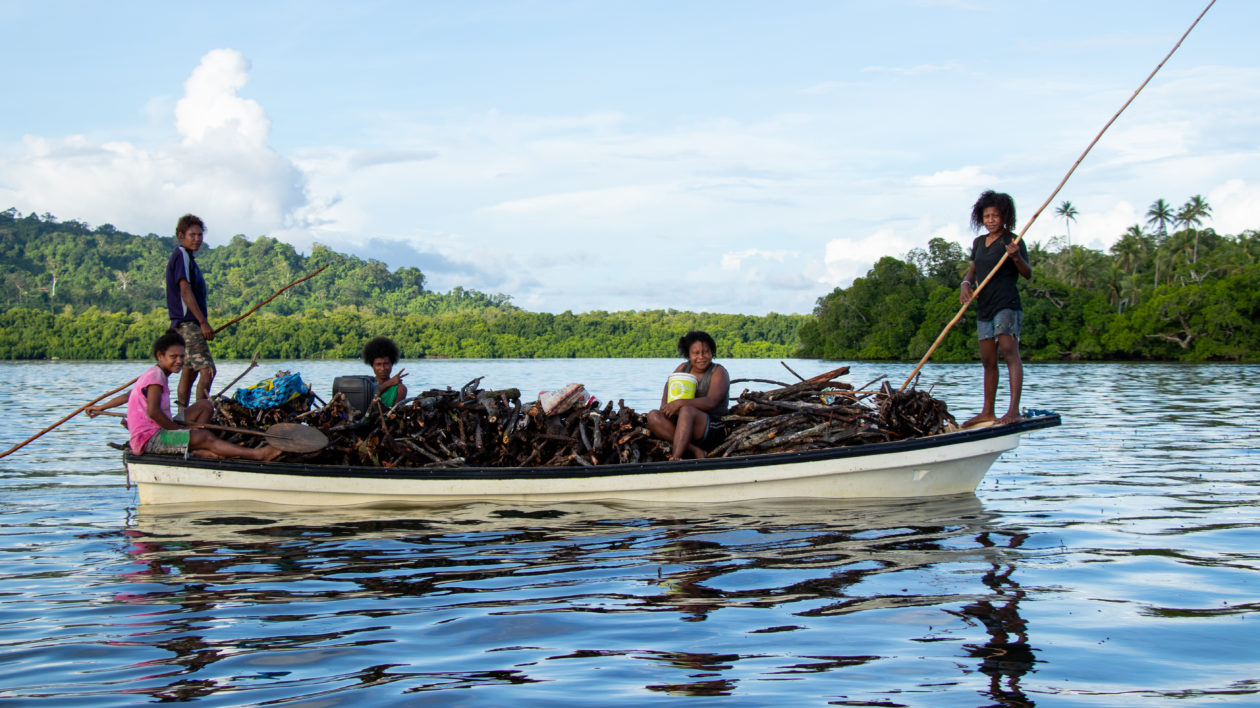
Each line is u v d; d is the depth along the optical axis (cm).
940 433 686
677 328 12681
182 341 647
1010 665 328
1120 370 4484
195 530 561
